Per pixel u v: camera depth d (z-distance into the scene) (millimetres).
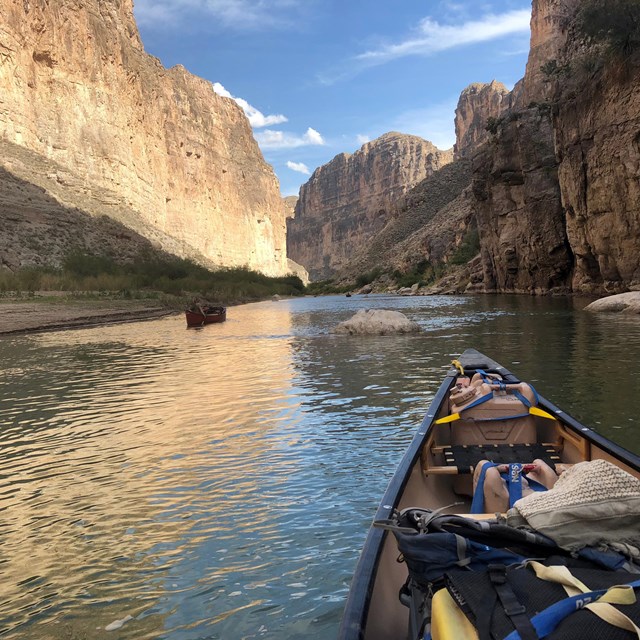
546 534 2295
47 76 87688
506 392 4961
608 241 33438
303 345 17188
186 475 5711
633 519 2295
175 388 10609
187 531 4426
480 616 1842
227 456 6281
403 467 3500
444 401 5289
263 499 4988
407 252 119938
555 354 12555
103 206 87375
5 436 7570
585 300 35375
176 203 134625
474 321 23062
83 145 91125
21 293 43438
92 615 3367
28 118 82500
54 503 5137
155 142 126000
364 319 20172
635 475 3455
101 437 7344
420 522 2387
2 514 4941
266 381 10961
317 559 3902
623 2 29438
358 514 4586
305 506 4793
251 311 43094
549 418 4730
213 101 199000
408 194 173625
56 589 3676
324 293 120062
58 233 68812
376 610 2211
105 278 54750
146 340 20578
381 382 10289
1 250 58094
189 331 24484
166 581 3709
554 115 38781
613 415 7090
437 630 1927
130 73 114688
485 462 3479
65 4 92688
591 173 33531
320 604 3385
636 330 16844
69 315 31297
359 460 5926
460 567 2135
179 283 64750
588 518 2283
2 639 3158
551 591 1897
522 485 3182
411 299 58594
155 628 3221
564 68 38906
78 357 15758
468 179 159750
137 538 4348
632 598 1769
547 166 48062
